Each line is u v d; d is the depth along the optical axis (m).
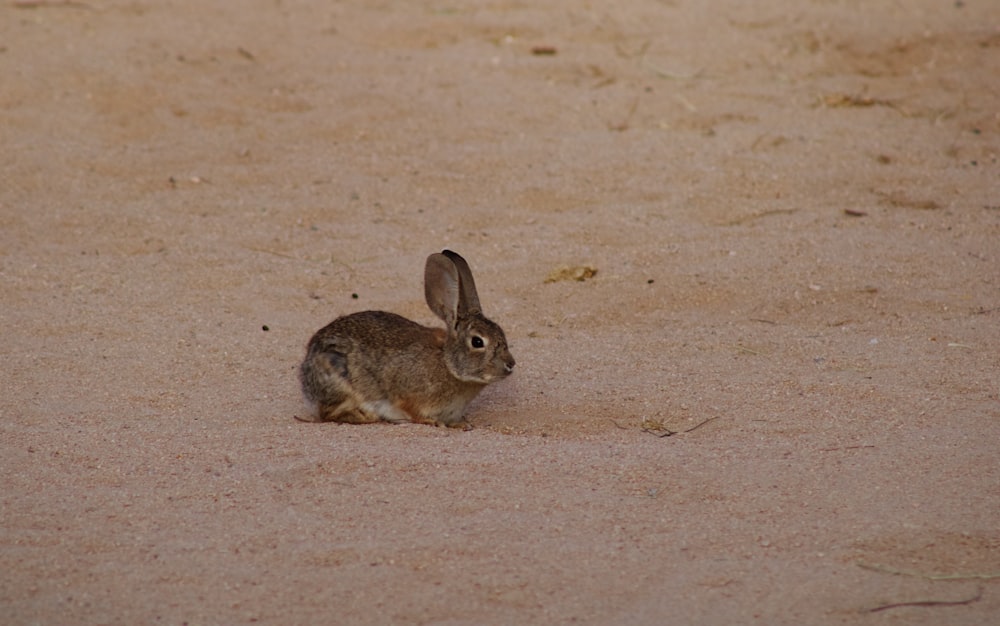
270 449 23.11
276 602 17.56
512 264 35.03
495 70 52.41
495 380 25.17
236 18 58.78
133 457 22.72
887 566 18.39
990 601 17.42
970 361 27.48
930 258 34.59
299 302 32.34
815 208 39.00
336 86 50.22
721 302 32.09
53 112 46.41
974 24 57.41
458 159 43.38
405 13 60.59
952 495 20.67
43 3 59.16
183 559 18.78
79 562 18.72
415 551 18.95
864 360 27.78
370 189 40.94
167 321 30.77
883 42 55.25
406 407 25.70
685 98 49.38
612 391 26.41
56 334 29.72
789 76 52.16
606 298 32.56
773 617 17.08
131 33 55.34
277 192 40.62
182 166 42.53
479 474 21.81
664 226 37.62
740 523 19.86
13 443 23.39
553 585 17.97
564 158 43.44
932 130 46.03
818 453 22.67
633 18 60.00
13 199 39.38
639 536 19.45
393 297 32.78
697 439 23.61
